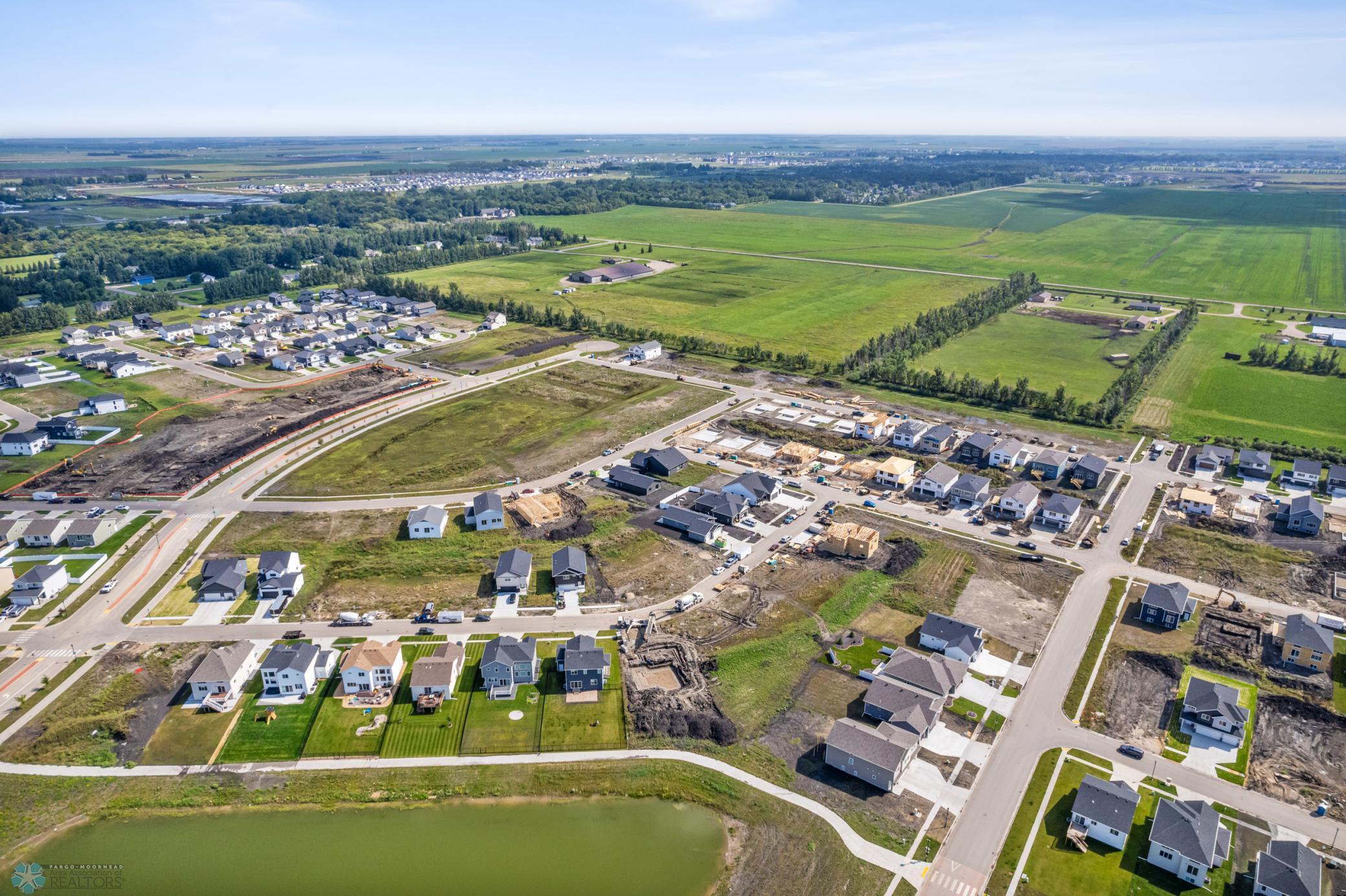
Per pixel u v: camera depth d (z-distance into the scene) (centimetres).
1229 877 6631
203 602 10475
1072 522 12431
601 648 9481
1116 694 8800
